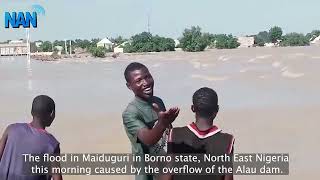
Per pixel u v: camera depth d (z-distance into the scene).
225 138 4.16
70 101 29.84
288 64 49.16
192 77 44.22
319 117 19.78
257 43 156.62
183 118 20.02
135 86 4.79
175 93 31.66
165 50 142.12
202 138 4.16
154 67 64.50
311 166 12.09
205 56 82.19
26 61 124.19
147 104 4.84
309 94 27.47
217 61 65.88
